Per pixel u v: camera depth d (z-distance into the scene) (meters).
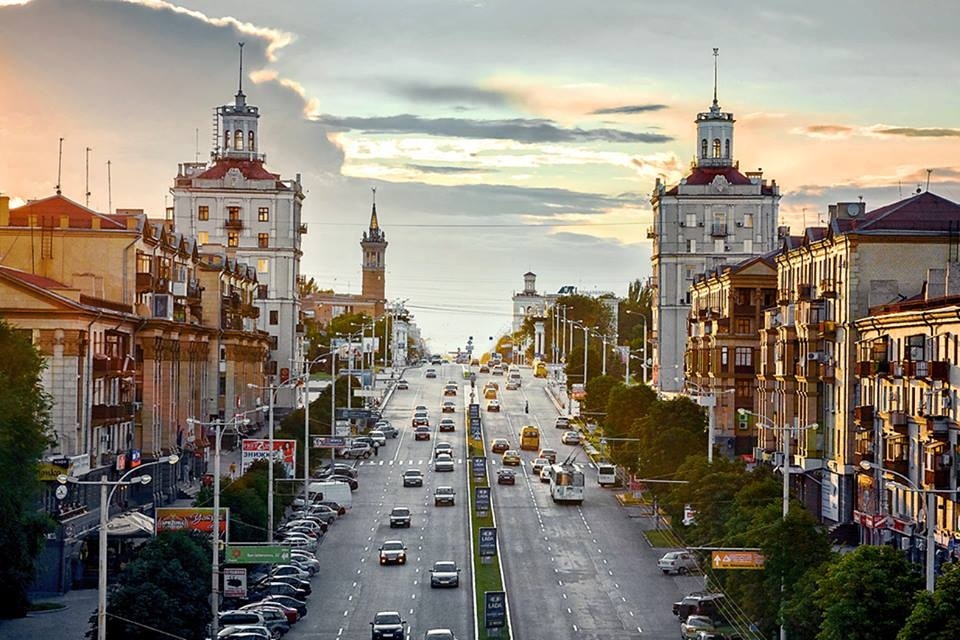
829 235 157.38
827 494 157.75
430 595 133.75
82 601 123.81
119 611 101.44
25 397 111.12
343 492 185.12
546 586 138.75
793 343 170.50
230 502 143.62
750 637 108.56
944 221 152.50
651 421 184.88
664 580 142.00
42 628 110.75
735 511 127.62
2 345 115.38
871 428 144.25
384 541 163.00
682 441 176.50
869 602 87.56
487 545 147.75
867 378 147.12
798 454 162.62
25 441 108.00
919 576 89.75
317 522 165.50
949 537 121.44
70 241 172.00
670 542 162.12
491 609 115.19
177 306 197.88
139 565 104.69
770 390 183.00
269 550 114.00
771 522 111.38
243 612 112.38
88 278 169.62
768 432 182.62
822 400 161.50
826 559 104.88
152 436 180.00
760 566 106.50
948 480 124.94
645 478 177.62
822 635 89.06
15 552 107.25
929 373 127.88
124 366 167.00
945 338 128.88
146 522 126.31
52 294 146.75
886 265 151.88
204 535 119.44
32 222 171.38
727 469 145.00
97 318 154.62
